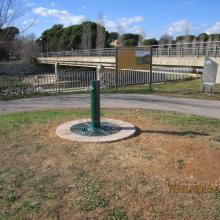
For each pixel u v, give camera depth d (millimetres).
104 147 4523
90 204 2777
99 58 29453
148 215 2611
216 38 60500
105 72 14844
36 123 6223
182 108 8375
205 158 4043
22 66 51719
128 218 2557
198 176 3477
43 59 51656
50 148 4484
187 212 2672
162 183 3275
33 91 12375
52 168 3678
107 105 8992
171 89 13203
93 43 63562
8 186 3154
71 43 65188
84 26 60156
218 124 6215
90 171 3584
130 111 7836
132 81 15656
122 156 4125
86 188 3111
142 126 5957
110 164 3818
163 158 4051
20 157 4082
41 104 9406
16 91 12055
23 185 3188
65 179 3342
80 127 5668
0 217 2549
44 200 2852
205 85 11656
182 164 3830
